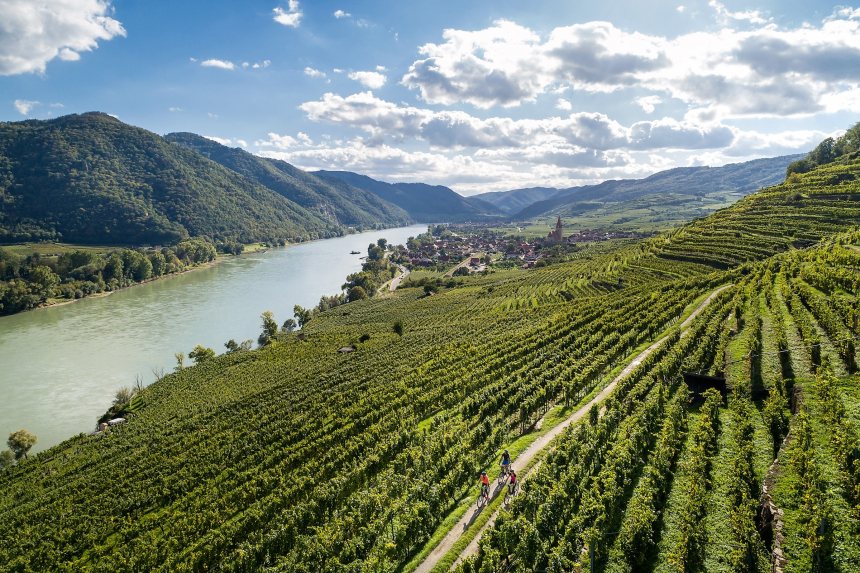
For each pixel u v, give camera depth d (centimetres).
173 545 4653
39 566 4975
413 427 5716
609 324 7875
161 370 11944
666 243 15025
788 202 14388
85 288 19350
